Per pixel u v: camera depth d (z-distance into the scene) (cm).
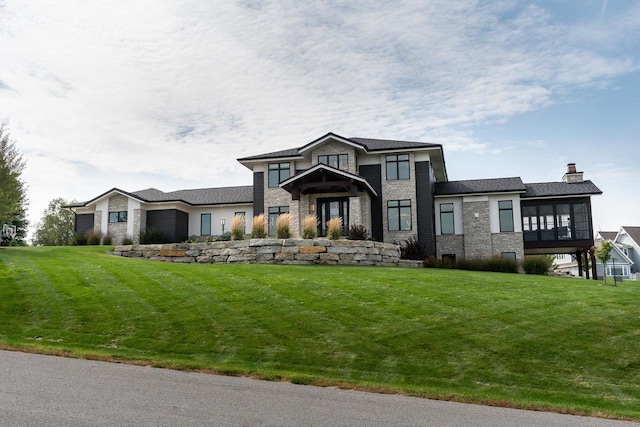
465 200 2980
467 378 822
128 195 3191
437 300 1230
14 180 2205
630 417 671
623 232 5794
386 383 794
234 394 698
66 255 2011
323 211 2741
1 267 1587
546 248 2972
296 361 888
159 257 2197
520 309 1155
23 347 922
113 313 1134
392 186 2838
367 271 1708
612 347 934
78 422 551
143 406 622
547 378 823
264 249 2041
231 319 1092
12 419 554
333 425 584
